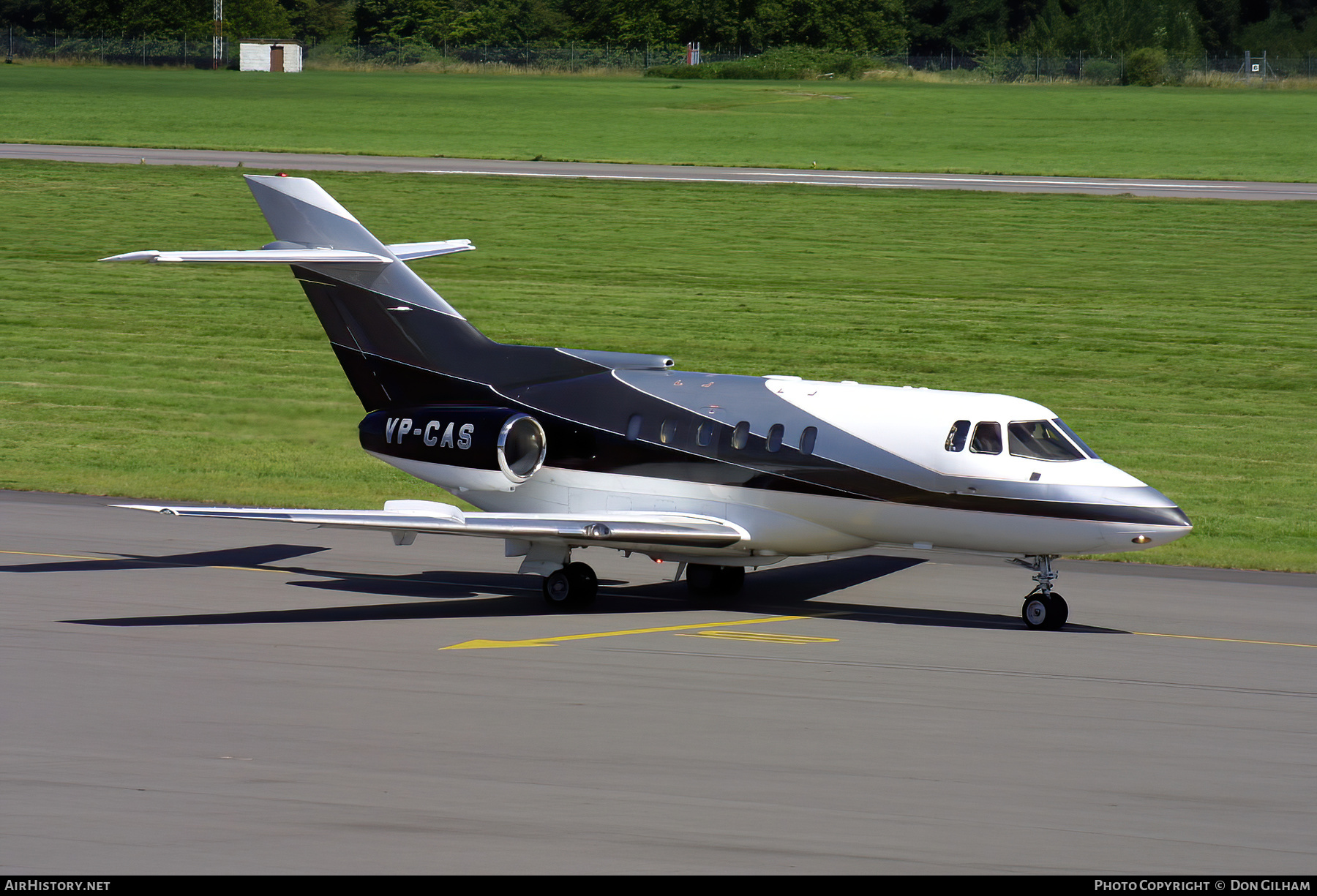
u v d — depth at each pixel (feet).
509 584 265.95
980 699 184.96
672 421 249.55
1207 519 333.21
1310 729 173.58
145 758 155.74
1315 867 129.70
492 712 175.52
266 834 134.10
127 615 230.48
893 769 154.81
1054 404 446.19
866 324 542.16
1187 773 155.43
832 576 275.59
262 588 256.32
